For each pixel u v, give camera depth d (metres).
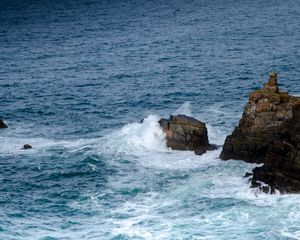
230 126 108.06
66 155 97.94
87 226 72.56
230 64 164.88
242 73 152.50
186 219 72.81
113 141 100.25
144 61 179.00
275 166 79.25
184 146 95.06
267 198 76.50
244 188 80.25
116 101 133.12
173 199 78.88
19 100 137.62
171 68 165.38
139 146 97.12
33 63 186.75
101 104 131.25
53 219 75.00
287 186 77.50
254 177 80.38
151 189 82.62
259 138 88.50
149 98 133.88
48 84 153.75
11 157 98.25
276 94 90.00
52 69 174.88
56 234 70.38
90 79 157.62
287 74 148.38
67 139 107.12
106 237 69.25
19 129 114.38
